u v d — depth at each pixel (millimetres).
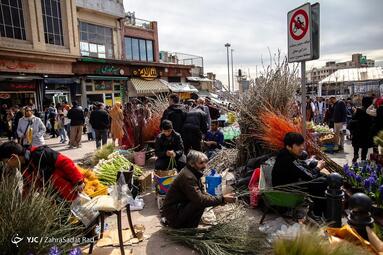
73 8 16625
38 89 15000
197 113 6555
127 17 23406
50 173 3316
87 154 9133
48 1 15445
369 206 2564
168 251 3260
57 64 15664
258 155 5570
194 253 3201
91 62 17328
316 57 4047
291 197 3322
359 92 24969
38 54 14461
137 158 7238
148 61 22844
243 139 5766
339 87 26094
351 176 4055
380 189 3312
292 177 3691
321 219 3289
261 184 3975
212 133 7637
